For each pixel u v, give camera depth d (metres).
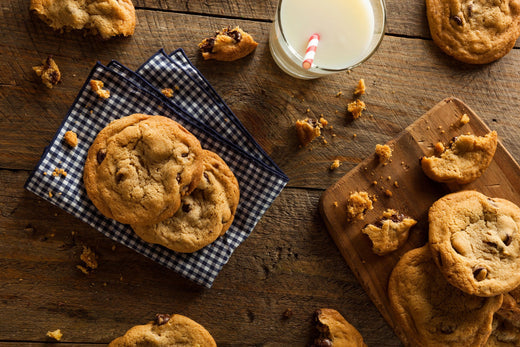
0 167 0.63
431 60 0.68
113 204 0.60
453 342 0.64
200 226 0.62
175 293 0.65
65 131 0.62
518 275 0.63
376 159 0.66
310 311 0.66
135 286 0.65
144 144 0.60
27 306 0.64
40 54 0.63
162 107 0.63
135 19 0.64
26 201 0.63
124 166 0.60
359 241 0.65
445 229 0.63
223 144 0.64
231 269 0.66
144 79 0.63
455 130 0.66
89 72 0.64
